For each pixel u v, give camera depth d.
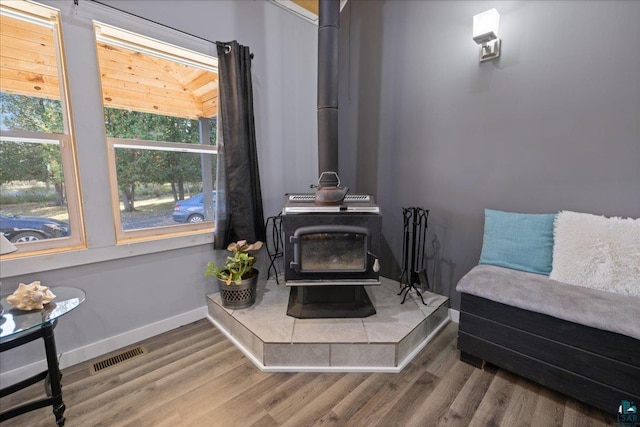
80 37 1.72
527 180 2.01
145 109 2.18
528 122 1.97
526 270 1.88
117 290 1.99
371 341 1.78
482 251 2.10
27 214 1.73
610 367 1.35
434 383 1.69
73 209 1.85
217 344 2.07
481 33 1.96
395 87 2.63
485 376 1.74
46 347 1.36
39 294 1.40
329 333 1.86
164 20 2.02
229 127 2.31
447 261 2.45
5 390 1.40
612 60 1.66
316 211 1.92
